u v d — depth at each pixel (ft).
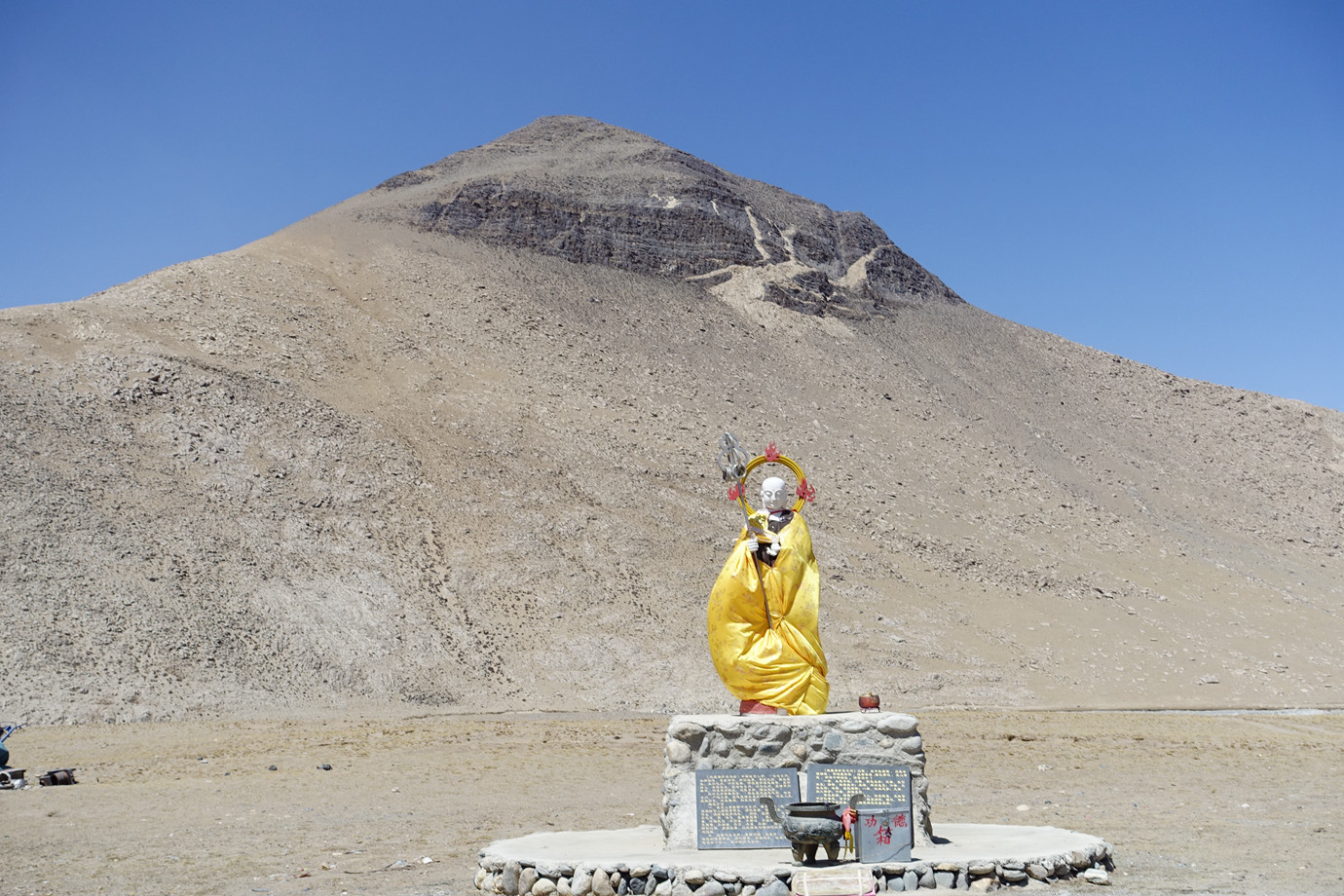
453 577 174.40
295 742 104.73
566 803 68.80
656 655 164.66
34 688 122.93
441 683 148.97
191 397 192.34
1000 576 216.74
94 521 153.17
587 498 203.41
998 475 268.82
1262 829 56.65
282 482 181.57
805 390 289.53
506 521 190.19
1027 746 108.99
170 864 47.75
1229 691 181.47
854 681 164.96
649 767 89.56
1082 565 232.94
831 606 186.70
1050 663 184.24
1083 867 42.04
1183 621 214.07
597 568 183.52
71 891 42.42
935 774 86.84
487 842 53.11
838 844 40.63
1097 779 83.76
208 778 80.43
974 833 48.01
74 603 137.69
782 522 50.19
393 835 55.62
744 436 250.57
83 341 201.67
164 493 167.02
